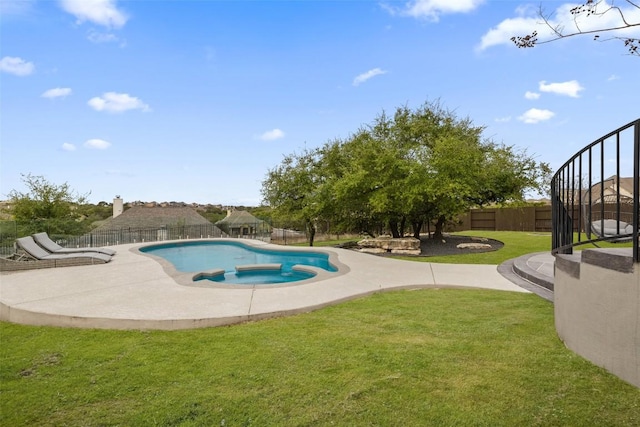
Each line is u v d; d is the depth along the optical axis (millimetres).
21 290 6609
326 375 3166
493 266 9555
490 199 16469
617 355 2744
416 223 16734
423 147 15016
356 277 7996
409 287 7148
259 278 10094
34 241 11734
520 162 16141
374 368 3268
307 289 6738
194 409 2691
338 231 22406
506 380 2920
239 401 2779
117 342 4246
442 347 3719
